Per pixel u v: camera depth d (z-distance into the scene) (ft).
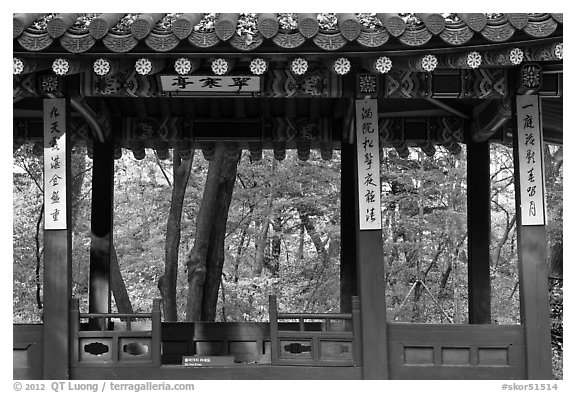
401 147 32.60
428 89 23.21
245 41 20.35
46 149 22.94
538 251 22.67
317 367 22.75
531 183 22.89
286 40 20.29
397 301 58.70
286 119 31.63
